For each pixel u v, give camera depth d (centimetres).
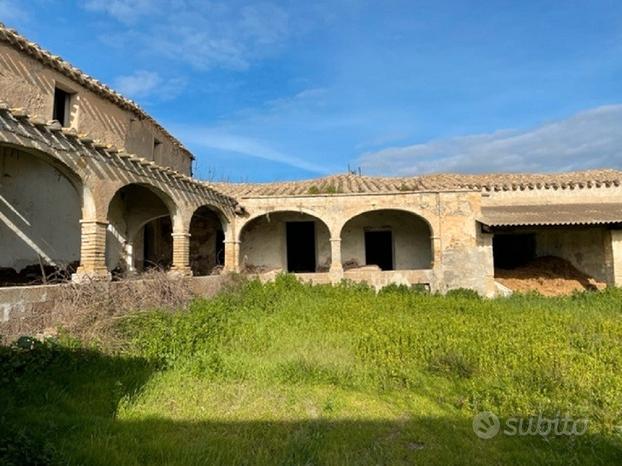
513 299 1222
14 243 1020
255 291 1209
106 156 873
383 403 502
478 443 402
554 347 645
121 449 368
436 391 529
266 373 575
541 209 1639
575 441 393
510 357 598
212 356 614
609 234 1503
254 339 731
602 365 571
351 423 446
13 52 934
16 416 410
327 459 369
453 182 1839
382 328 769
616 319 890
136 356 608
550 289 1547
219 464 355
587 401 460
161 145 1667
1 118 634
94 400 480
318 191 1656
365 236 1819
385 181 1884
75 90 1125
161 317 748
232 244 1549
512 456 376
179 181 1165
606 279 1545
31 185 1062
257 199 1582
